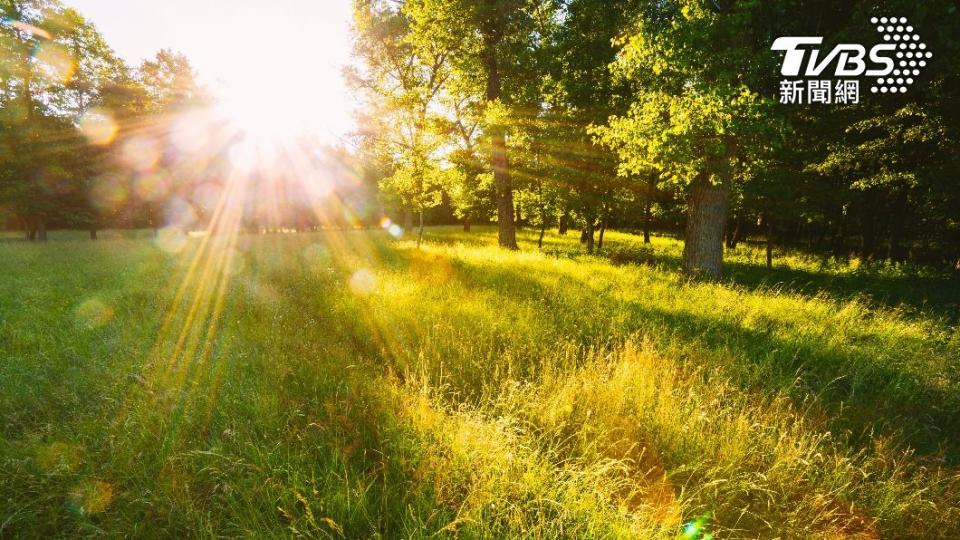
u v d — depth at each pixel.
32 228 27.34
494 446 2.85
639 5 11.98
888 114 12.51
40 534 2.40
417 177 17.59
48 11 20.19
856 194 15.91
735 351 5.05
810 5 8.90
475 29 15.68
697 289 8.54
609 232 41.78
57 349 4.97
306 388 3.98
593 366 4.30
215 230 34.69
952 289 10.72
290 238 26.58
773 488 2.71
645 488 2.71
